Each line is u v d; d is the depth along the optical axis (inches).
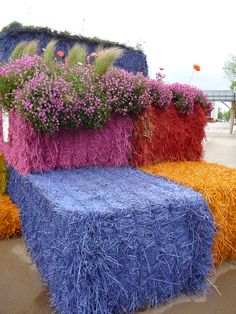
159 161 107.6
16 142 89.0
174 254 62.0
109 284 55.7
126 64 157.2
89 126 87.7
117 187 70.7
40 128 79.6
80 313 53.1
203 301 65.1
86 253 52.6
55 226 57.3
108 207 56.9
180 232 62.6
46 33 136.9
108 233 54.7
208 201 67.4
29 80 83.0
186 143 113.5
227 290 68.9
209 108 117.0
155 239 59.7
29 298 64.6
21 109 78.2
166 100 102.2
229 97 606.9
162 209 59.9
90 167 92.3
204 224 64.4
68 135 88.0
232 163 224.8
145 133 97.0
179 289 65.1
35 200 72.1
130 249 57.2
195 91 112.4
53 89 79.4
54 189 67.9
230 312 62.1
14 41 131.9
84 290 53.3
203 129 116.8
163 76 110.3
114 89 88.8
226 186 73.4
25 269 75.1
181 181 76.8
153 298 61.9
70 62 99.7
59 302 57.7
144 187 71.2
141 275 59.4
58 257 56.4
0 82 87.4
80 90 83.8
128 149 97.1
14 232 90.0
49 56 95.8
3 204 94.3
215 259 74.4
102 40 150.3
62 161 88.8
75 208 55.6
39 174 82.7
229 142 377.1
